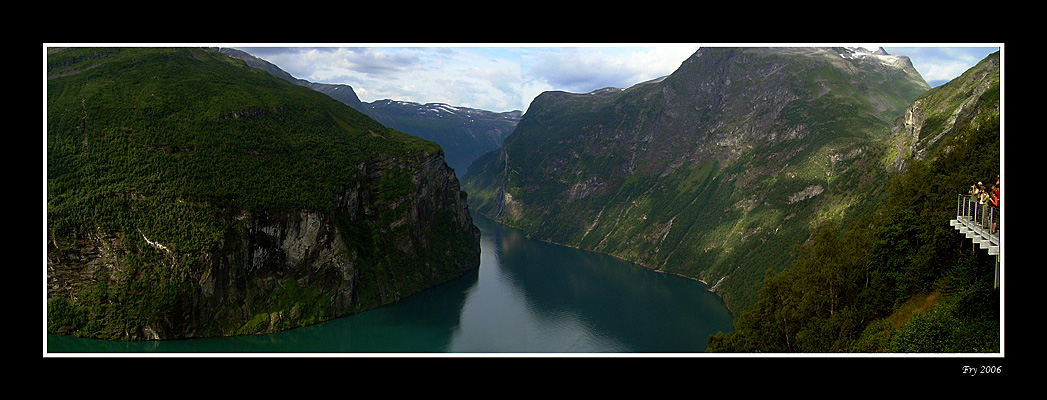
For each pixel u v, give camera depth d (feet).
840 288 164.86
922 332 122.31
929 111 375.25
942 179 154.92
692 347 324.39
